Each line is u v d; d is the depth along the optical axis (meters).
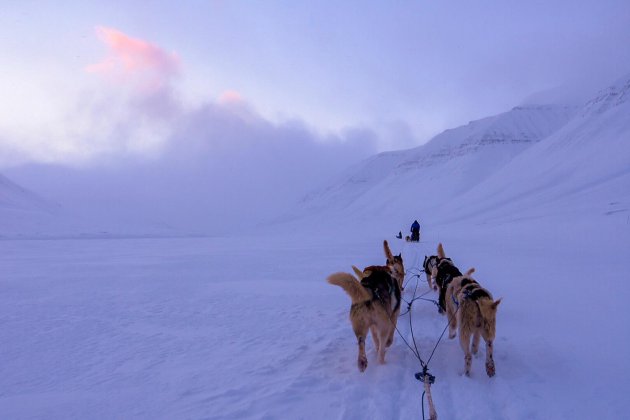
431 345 5.58
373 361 5.07
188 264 17.89
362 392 4.16
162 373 4.95
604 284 8.68
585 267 11.19
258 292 10.49
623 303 7.00
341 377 4.58
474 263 13.55
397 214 104.12
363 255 19.23
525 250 17.23
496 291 8.69
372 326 5.20
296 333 6.55
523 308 7.15
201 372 4.94
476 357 5.04
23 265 18.58
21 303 9.64
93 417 3.83
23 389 4.58
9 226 70.81
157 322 7.63
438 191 113.44
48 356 5.73
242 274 14.04
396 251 20.50
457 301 5.18
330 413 3.74
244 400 4.07
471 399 3.94
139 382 4.68
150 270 15.92
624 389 3.99
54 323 7.67
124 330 7.10
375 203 124.56
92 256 23.95
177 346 6.08
